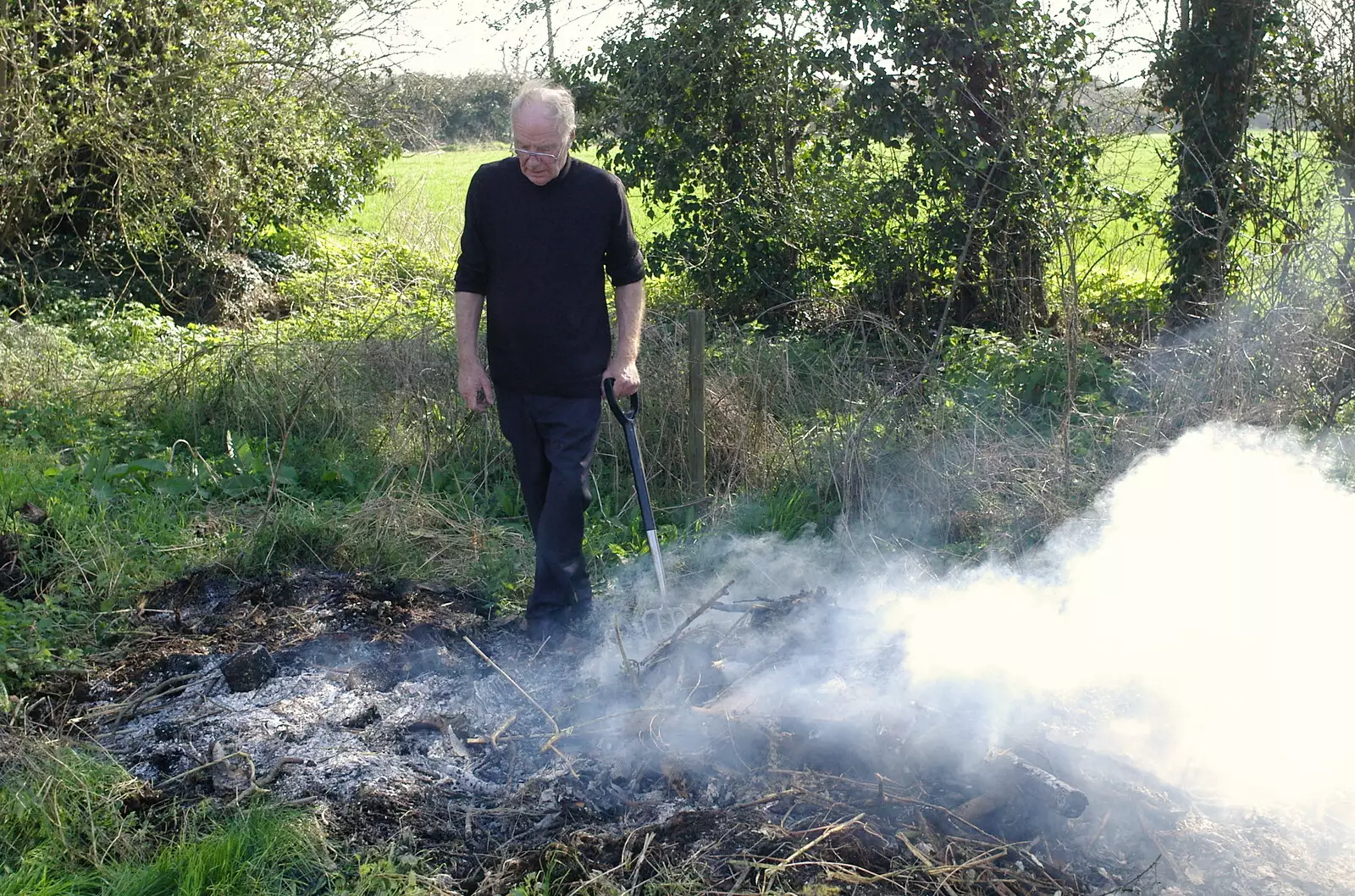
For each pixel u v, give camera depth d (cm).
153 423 689
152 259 1112
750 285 978
